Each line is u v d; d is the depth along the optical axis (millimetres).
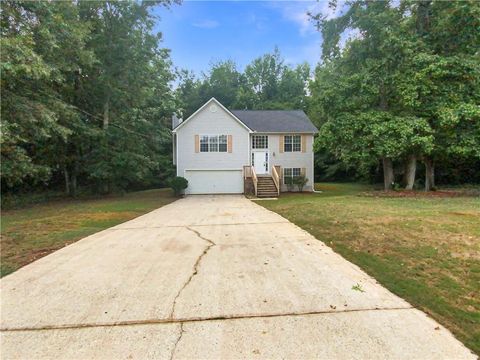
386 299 3643
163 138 26562
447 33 14891
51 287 4199
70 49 15656
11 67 10500
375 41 16484
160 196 21562
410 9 15750
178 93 34000
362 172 27594
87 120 21938
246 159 22922
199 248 6141
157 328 3072
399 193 15523
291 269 4758
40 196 22047
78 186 25703
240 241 6656
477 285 3893
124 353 2656
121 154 20500
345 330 2963
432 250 5227
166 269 4871
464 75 14164
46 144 19328
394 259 5000
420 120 14164
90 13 19906
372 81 16000
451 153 15516
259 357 2566
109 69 20641
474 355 2543
